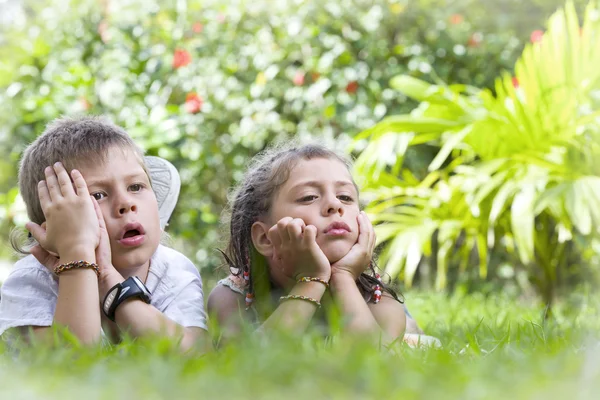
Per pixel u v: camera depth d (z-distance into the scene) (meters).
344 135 5.43
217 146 5.70
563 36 3.84
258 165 2.23
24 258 2.00
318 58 5.59
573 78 3.77
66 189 1.84
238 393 1.05
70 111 5.22
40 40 5.77
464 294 5.05
